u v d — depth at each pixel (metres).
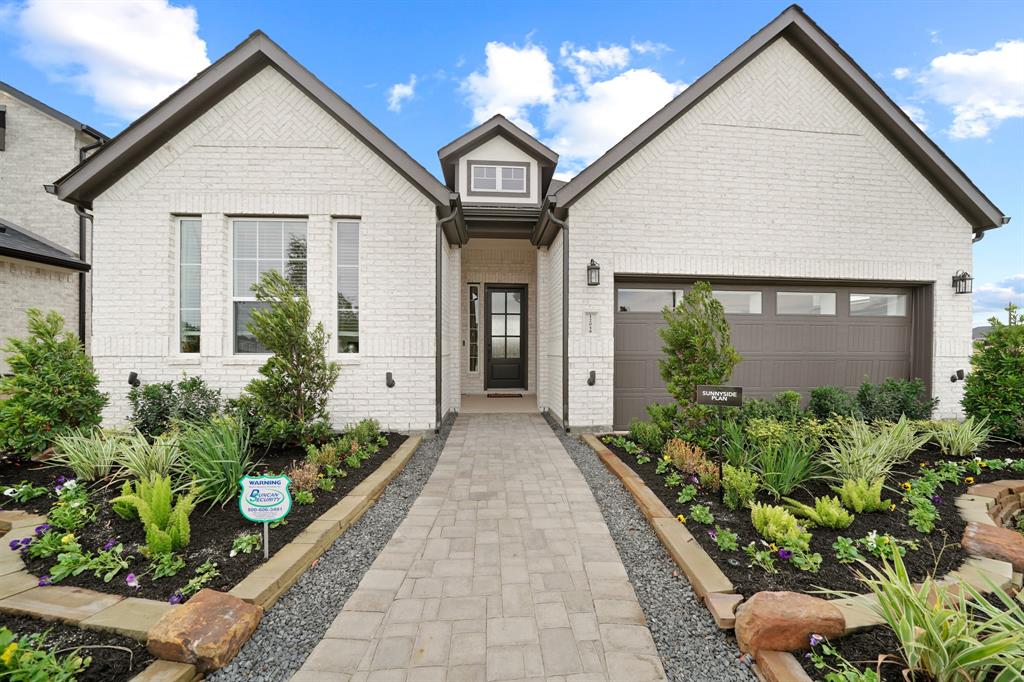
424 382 6.16
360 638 2.10
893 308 7.20
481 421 7.33
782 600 2.04
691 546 2.75
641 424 5.45
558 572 2.68
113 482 3.53
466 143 9.10
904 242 6.89
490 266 10.22
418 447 5.58
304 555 2.66
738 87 6.64
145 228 5.89
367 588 2.50
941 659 1.67
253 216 6.12
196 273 6.12
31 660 1.64
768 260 6.68
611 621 2.22
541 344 8.26
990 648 1.55
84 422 4.32
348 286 6.28
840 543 2.64
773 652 1.90
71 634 1.98
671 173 6.57
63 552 2.57
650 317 6.79
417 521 3.42
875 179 6.84
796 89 6.72
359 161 6.09
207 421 5.06
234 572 2.45
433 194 6.02
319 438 4.99
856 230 6.82
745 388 6.88
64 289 8.89
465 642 2.07
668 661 1.96
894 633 1.96
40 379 4.03
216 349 5.94
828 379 7.03
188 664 1.85
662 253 6.55
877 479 3.53
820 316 7.02
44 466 4.00
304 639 2.10
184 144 5.95
